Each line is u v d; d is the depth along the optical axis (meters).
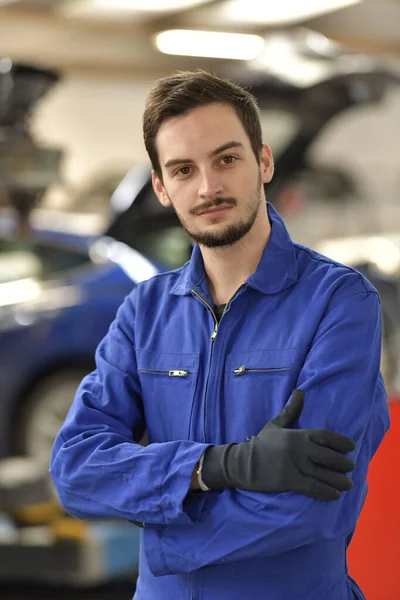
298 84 6.28
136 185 6.23
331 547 1.94
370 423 1.98
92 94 15.02
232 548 1.83
